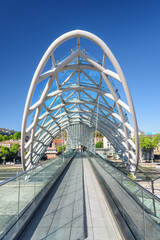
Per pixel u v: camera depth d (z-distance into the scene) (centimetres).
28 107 2189
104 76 2239
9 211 616
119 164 2714
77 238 652
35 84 2030
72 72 2459
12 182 648
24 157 2952
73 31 1891
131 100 2144
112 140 4538
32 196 912
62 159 2494
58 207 974
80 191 1287
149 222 471
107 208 954
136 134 2425
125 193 726
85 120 4959
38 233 692
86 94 3011
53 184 1470
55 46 1905
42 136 3875
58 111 3538
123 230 646
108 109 3078
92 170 2381
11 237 609
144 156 9688
